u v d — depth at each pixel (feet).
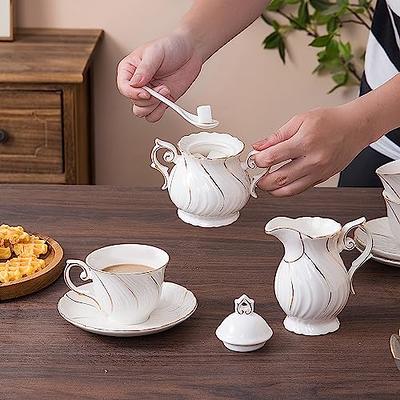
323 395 5.30
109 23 13.78
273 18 13.69
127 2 13.67
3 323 6.10
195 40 8.21
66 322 6.13
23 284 6.45
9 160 12.16
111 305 5.91
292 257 5.93
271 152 6.73
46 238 7.23
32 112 11.95
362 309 6.33
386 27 10.19
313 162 6.82
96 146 14.26
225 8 8.41
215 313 6.26
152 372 5.53
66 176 12.23
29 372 5.51
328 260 5.93
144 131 14.20
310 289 5.87
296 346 5.84
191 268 6.92
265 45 13.69
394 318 6.22
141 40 13.84
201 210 6.91
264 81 13.98
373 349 5.81
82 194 8.32
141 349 5.79
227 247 7.29
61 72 11.81
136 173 14.42
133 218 7.81
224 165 6.85
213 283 6.69
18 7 13.66
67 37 13.43
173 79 8.10
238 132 14.24
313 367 5.60
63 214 7.86
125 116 14.14
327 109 6.92
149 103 7.79
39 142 12.10
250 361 5.66
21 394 5.28
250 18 8.66
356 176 10.25
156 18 13.74
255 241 7.39
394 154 9.97
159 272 5.91
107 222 7.72
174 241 7.37
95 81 13.99
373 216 7.87
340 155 6.95
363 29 13.67
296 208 8.04
